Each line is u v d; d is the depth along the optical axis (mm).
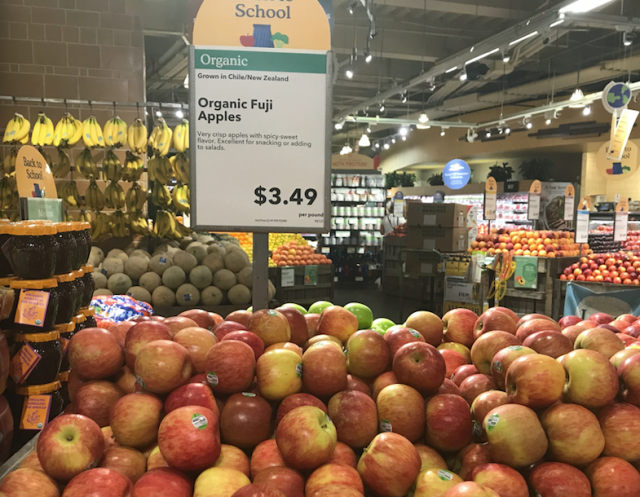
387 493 1168
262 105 1734
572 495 1156
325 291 6828
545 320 1747
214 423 1185
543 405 1270
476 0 9625
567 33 11141
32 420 1855
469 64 10281
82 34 5656
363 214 12445
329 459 1212
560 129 14719
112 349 1453
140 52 5793
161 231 5348
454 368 1746
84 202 5297
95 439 1167
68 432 1153
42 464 1131
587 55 12625
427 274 6617
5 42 5531
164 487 1070
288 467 1196
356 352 1516
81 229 2152
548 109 12484
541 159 16484
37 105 5602
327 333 1770
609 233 8633
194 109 1716
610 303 4570
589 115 14422
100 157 5734
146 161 5980
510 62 11141
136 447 1255
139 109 5797
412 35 11664
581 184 15742
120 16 5715
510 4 9797
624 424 1240
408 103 17016
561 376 1271
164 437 1135
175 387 1328
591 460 1226
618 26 6992
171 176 5250
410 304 8992
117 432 1236
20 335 1875
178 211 5707
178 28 8422
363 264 12164
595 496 1200
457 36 10898
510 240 6891
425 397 1399
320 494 1087
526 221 13656
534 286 6199
